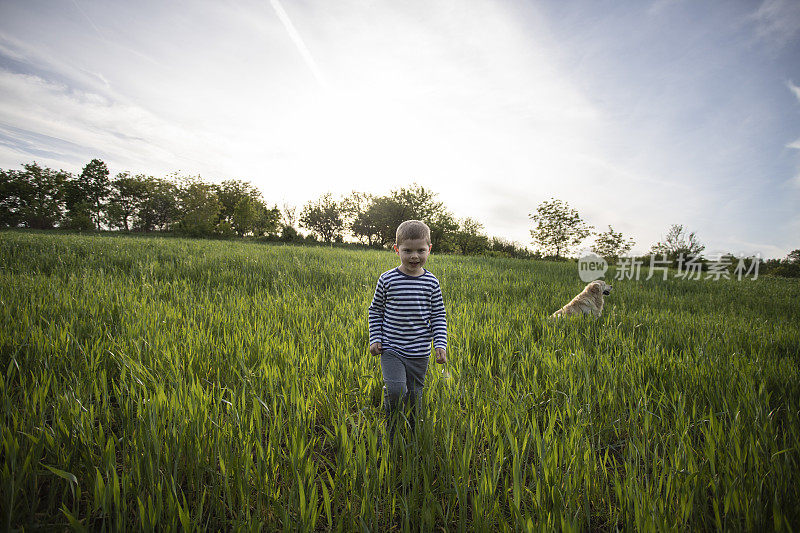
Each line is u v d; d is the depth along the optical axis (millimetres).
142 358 3391
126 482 1927
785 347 4867
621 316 6406
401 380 2588
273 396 2689
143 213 67938
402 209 56562
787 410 2900
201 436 2213
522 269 16344
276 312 5430
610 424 2805
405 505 1870
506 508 2129
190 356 3459
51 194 71938
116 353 3328
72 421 2254
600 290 6789
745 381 3271
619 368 3734
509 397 3227
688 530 1872
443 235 53344
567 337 5008
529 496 2139
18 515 1767
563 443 2352
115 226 60344
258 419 2355
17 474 1866
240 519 1850
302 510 1820
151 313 4672
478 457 2496
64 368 3137
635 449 2330
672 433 2582
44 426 2188
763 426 2529
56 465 2070
